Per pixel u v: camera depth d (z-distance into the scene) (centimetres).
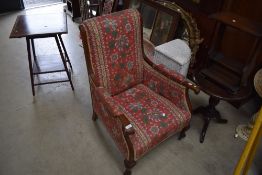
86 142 191
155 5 251
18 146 185
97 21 156
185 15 231
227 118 221
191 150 190
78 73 268
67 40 328
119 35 165
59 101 230
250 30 155
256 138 142
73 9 371
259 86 175
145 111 168
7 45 313
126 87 190
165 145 193
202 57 241
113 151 185
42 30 200
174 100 175
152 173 171
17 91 239
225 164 180
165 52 209
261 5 180
